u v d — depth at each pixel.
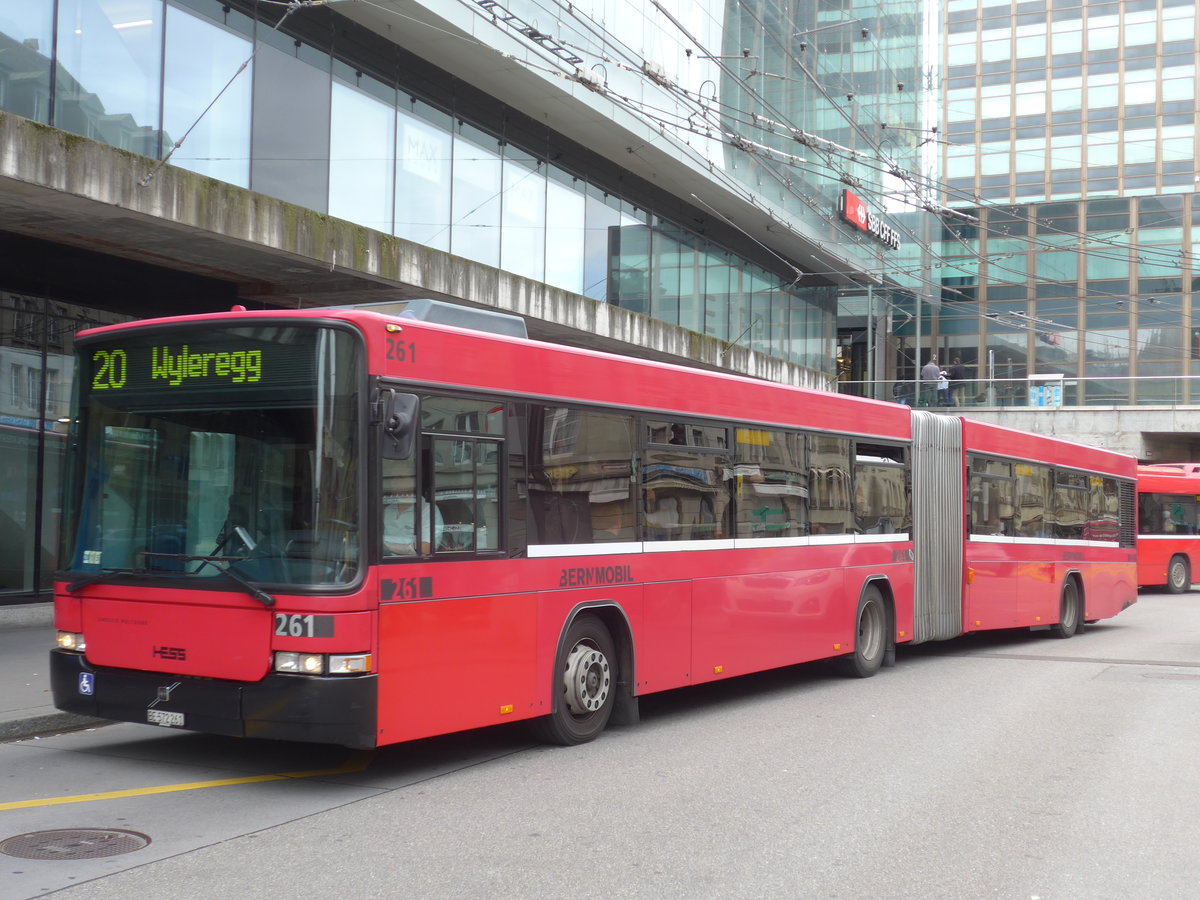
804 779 7.85
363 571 6.96
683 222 28.94
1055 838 6.48
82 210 12.76
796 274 36.47
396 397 7.09
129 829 6.29
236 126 15.77
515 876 5.55
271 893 5.22
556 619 8.62
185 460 7.44
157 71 14.70
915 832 6.53
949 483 15.32
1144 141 63.25
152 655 7.38
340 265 15.55
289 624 6.91
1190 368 53.53
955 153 66.38
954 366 47.53
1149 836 6.56
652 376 9.83
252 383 7.29
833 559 12.58
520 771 8.00
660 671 9.75
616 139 23.69
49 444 15.66
